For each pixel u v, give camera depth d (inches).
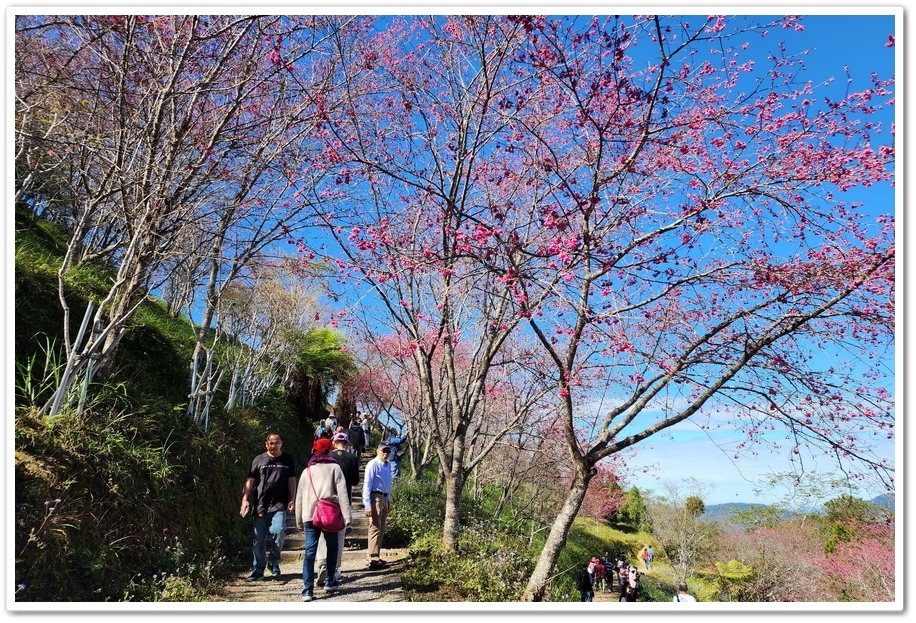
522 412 283.0
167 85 210.1
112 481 181.6
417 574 222.1
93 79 245.6
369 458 635.5
